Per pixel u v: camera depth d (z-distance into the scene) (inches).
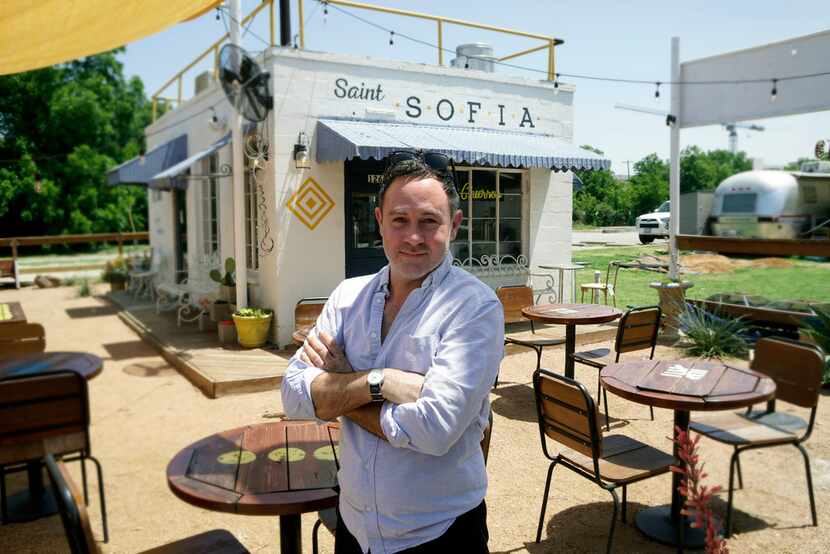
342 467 78.3
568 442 136.7
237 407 241.4
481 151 324.2
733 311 269.7
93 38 219.0
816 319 229.6
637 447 146.0
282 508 87.4
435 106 366.3
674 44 366.0
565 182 414.6
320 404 75.7
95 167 1254.9
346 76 336.5
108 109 1349.7
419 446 69.6
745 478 136.1
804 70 321.4
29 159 1198.3
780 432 134.7
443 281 76.6
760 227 400.2
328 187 333.1
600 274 381.1
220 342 332.8
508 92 393.1
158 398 253.6
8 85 1195.3
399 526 72.5
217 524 152.0
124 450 198.5
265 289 335.3
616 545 139.5
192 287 445.1
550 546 139.9
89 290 591.8
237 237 327.9
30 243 671.1
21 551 138.6
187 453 106.0
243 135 345.1
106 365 307.4
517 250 404.5
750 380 141.8
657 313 216.5
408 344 74.5
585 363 231.9
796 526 125.8
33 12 184.2
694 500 69.8
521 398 253.3
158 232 562.9
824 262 371.2
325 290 334.3
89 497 165.2
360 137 306.8
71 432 139.9
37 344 187.2
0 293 613.9
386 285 80.1
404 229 74.4
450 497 73.5
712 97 357.1
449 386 69.9
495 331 73.7
